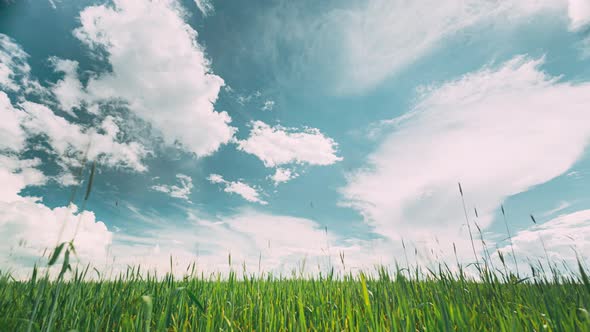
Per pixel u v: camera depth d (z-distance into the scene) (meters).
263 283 4.48
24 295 2.99
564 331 2.16
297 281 4.99
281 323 2.77
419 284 3.70
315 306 3.40
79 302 2.98
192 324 2.59
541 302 2.99
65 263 1.76
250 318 2.90
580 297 2.71
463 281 3.64
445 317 2.02
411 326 2.31
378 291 3.40
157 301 3.15
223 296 3.57
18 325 2.21
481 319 2.64
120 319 2.51
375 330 2.37
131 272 3.51
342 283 4.27
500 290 3.64
